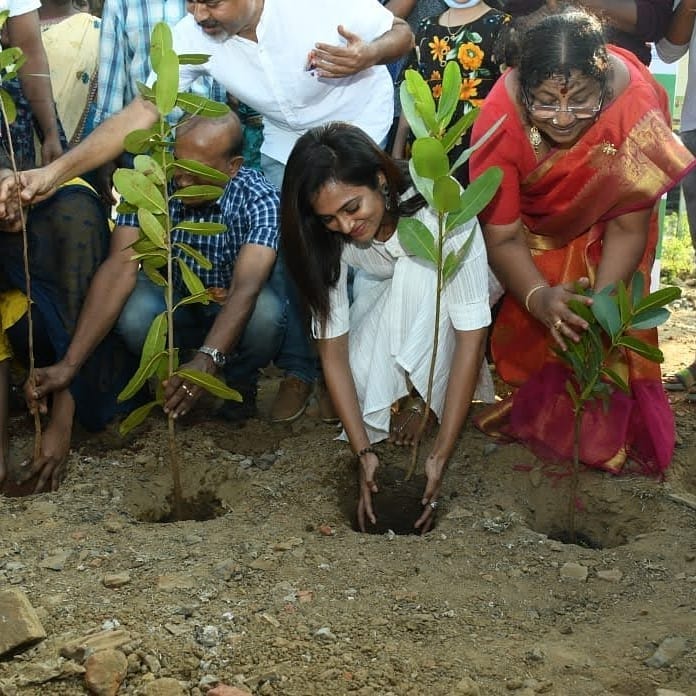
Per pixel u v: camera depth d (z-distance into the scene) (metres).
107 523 3.46
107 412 4.25
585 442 3.82
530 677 2.59
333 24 4.03
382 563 3.21
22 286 3.93
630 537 3.55
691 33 4.52
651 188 3.55
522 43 3.31
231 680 2.58
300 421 4.47
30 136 4.62
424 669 2.62
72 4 5.23
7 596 2.79
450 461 4.00
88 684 2.54
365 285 4.07
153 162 3.22
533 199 3.75
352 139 3.21
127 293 3.94
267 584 3.07
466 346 3.58
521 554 3.29
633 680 2.58
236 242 4.10
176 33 4.15
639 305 3.15
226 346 3.71
